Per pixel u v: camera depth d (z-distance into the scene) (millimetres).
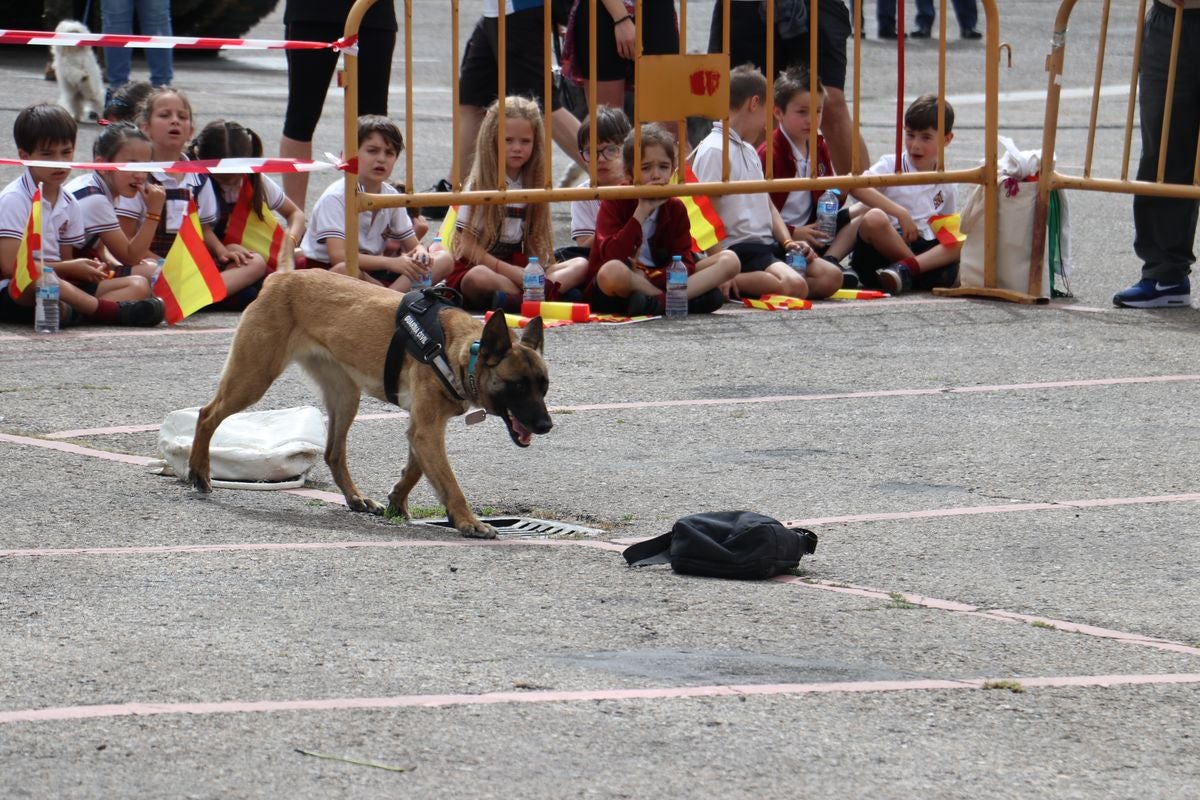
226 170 13562
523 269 14984
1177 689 6535
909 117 16406
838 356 13406
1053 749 5887
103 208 14531
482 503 9453
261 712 5988
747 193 15312
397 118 28250
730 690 6363
